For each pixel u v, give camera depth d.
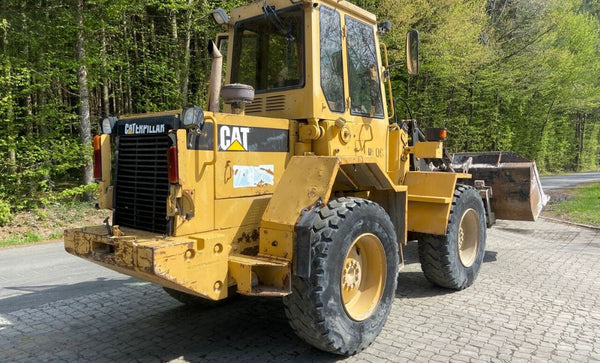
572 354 3.44
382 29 4.76
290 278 3.12
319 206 3.19
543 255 6.85
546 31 23.67
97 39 13.24
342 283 3.33
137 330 4.04
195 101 15.80
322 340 3.21
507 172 6.76
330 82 3.90
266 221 3.25
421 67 17.75
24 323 4.23
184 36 16.03
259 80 4.12
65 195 11.70
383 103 4.67
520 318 4.20
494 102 26.50
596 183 19.97
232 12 4.36
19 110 12.19
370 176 3.96
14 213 11.06
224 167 3.24
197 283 2.92
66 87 15.03
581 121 41.03
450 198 4.75
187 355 3.51
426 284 5.35
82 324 4.20
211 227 3.18
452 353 3.46
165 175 3.14
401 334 3.84
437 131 5.17
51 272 6.31
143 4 13.09
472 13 18.44
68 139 12.37
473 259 5.31
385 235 3.67
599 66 32.50
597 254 6.92
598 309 4.45
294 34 3.83
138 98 16.23
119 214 3.49
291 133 3.76
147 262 2.72
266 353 3.53
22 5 11.38
